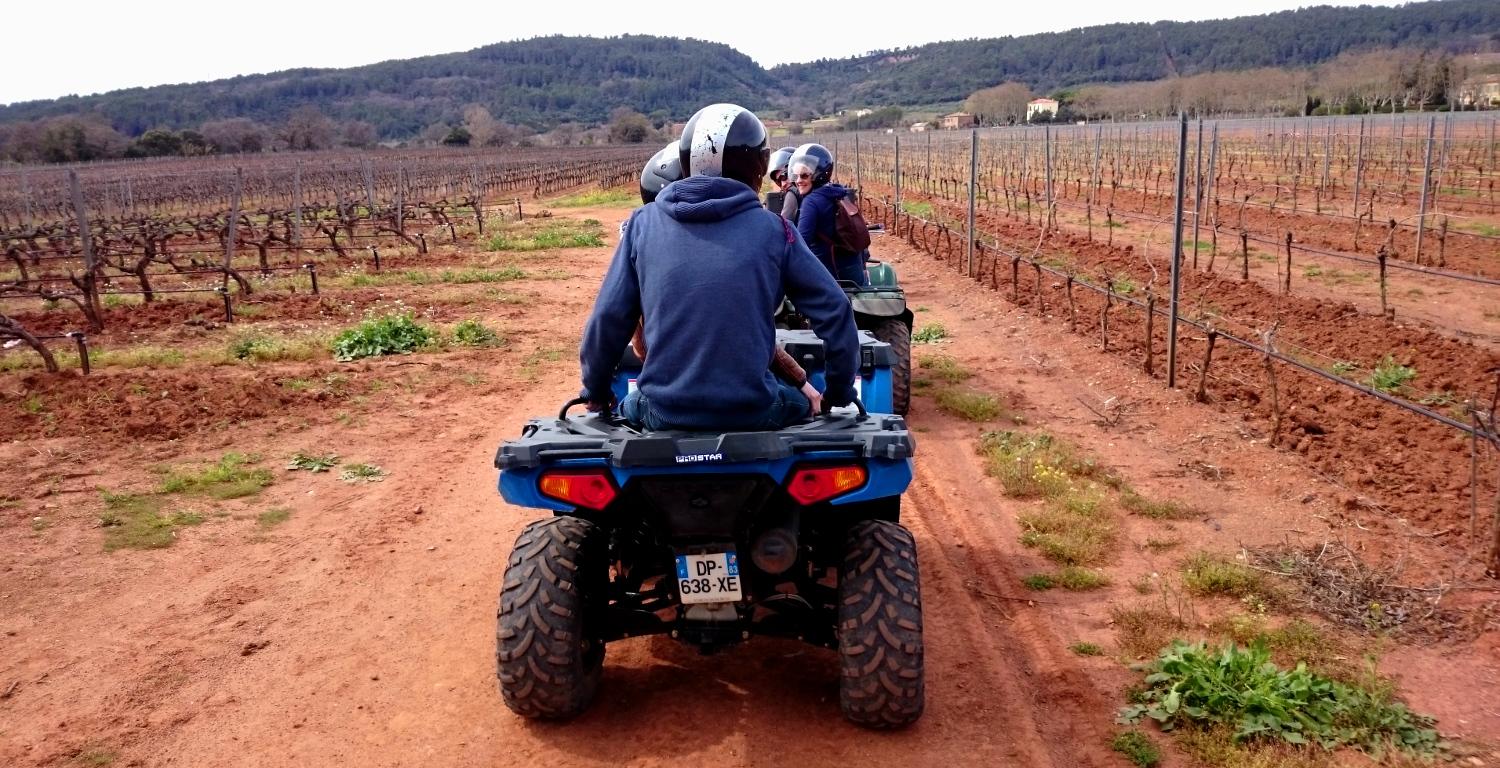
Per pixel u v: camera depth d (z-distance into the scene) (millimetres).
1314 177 29922
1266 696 3918
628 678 4469
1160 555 5574
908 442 3602
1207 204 21031
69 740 4105
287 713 4270
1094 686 4281
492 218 31203
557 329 12961
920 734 3949
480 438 8305
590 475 3629
